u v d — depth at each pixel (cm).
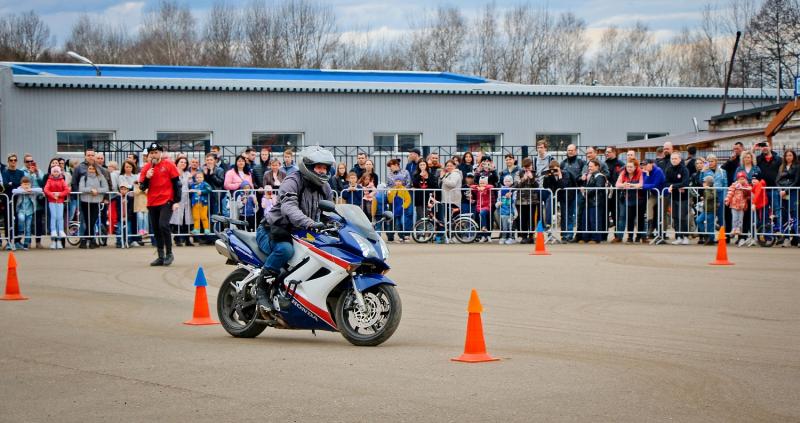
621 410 664
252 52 7162
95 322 1080
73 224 2081
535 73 7206
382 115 3347
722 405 685
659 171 2106
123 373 796
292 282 945
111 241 2250
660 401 694
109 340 963
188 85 3156
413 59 7219
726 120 3362
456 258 1773
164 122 3159
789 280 1443
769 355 881
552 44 7262
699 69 6825
